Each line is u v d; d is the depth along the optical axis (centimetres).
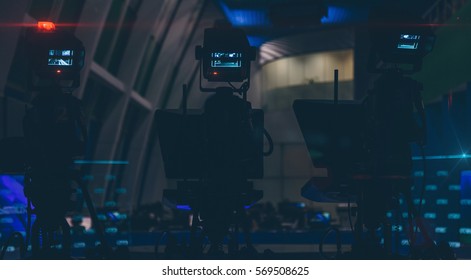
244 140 400
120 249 423
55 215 407
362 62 1727
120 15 1364
